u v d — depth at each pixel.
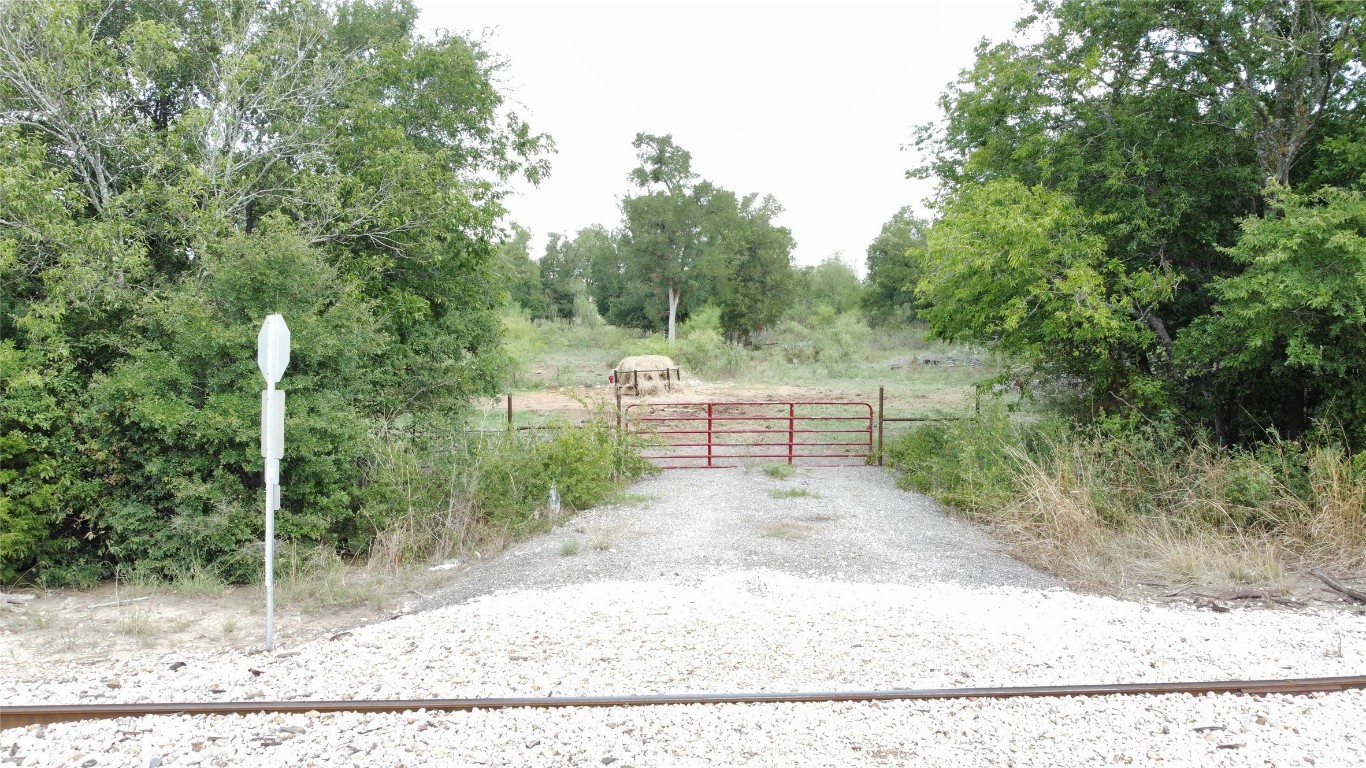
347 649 6.76
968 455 12.76
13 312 10.20
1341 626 7.13
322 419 10.05
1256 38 12.95
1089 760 4.73
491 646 6.64
